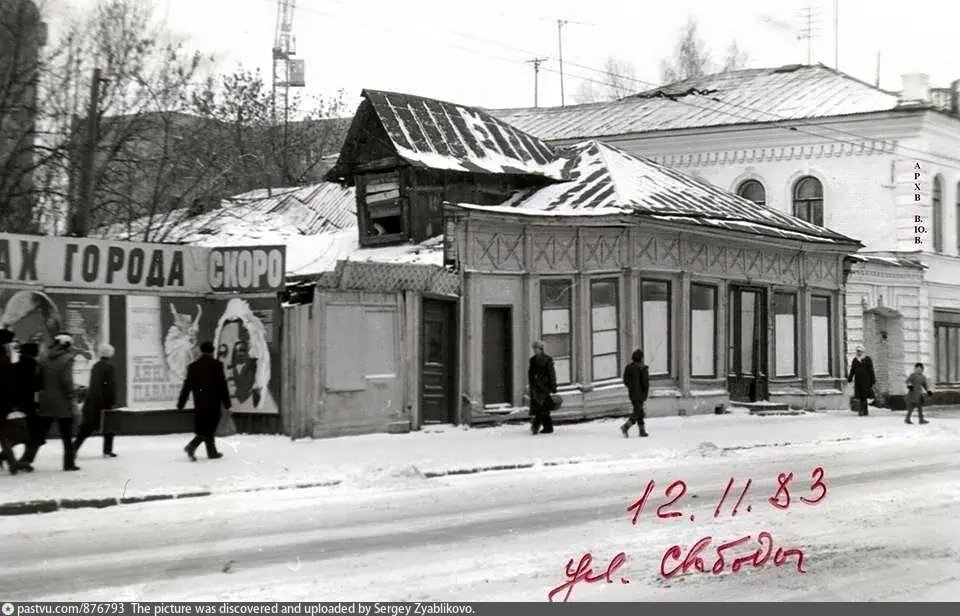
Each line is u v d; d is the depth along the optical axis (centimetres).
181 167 3491
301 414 2306
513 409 2741
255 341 2373
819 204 4428
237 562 1164
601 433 2586
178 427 2355
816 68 4934
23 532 1366
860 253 4359
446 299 2619
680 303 3091
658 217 2945
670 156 4647
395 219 3198
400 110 3169
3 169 2795
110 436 2000
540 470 2023
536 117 5150
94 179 2984
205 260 2403
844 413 3569
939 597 1007
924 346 4338
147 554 1217
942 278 4475
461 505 1599
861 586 1052
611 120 4878
